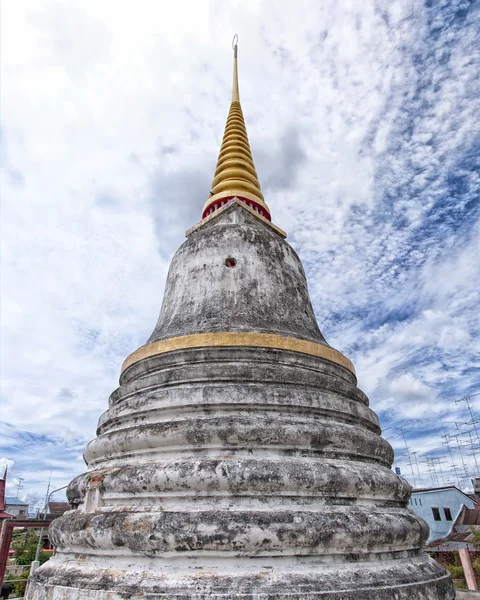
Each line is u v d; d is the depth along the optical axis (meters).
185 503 6.26
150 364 8.91
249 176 14.13
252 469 6.27
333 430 7.25
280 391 7.52
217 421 6.91
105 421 8.55
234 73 18.42
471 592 10.97
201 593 5.24
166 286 11.28
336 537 5.88
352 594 5.42
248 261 10.23
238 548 5.63
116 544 5.98
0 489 32.16
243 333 8.50
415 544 7.07
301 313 10.28
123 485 6.67
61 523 7.03
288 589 5.30
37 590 6.37
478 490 35.44
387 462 8.46
